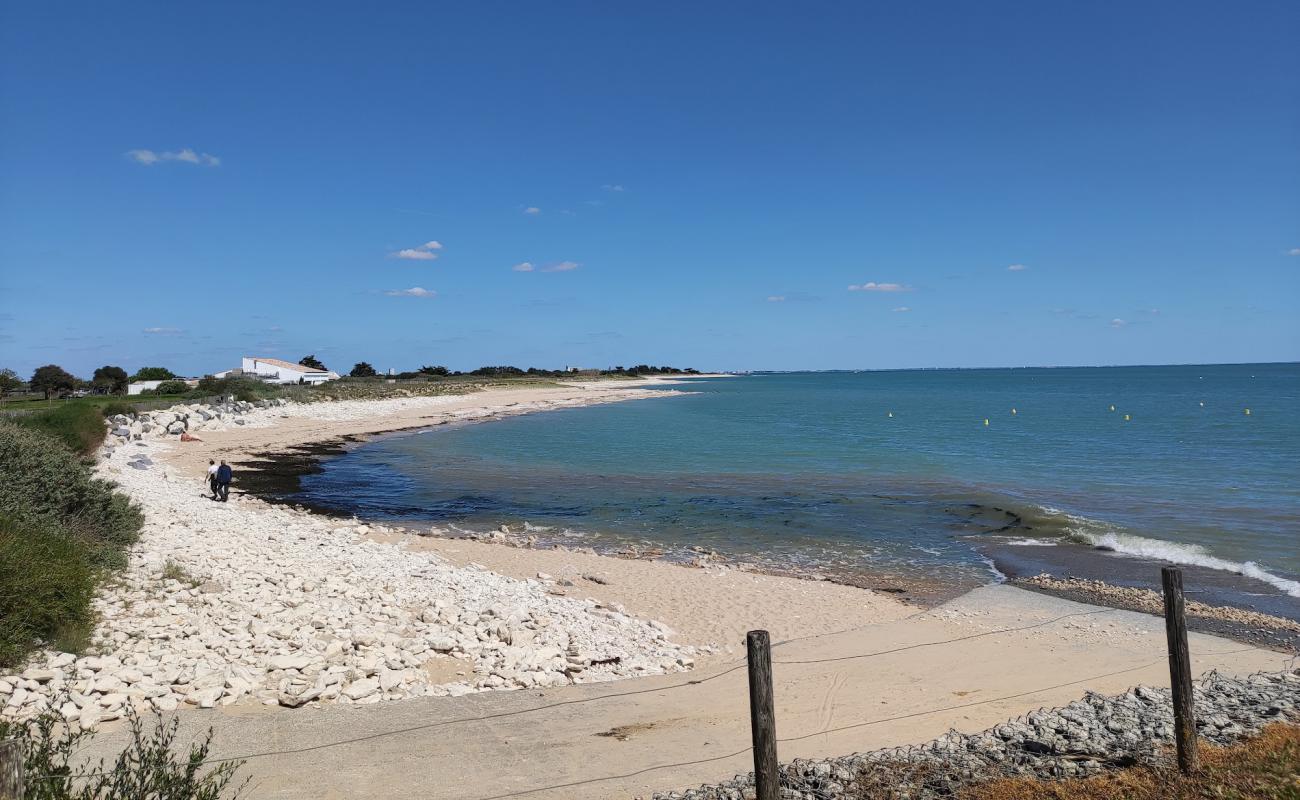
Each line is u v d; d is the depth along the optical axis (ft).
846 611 50.67
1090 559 64.59
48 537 38.88
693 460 135.95
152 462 113.39
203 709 28.22
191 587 42.70
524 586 53.67
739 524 81.76
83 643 31.60
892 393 448.24
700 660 40.63
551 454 146.51
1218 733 24.52
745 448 155.02
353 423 201.67
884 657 40.60
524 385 452.76
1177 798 19.67
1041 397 364.79
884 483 107.76
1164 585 21.53
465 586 51.93
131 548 49.44
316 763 24.61
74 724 25.67
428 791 23.25
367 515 87.10
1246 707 27.53
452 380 442.50
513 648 38.81
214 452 134.82
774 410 291.58
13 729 19.08
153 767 19.35
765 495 99.35
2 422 57.31
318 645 35.81
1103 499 91.71
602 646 40.96
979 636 44.62
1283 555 63.72
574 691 33.45
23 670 28.37
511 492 103.04
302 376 340.39
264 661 32.78
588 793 23.52
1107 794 20.17
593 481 112.57
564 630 43.06
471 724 28.73
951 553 68.08
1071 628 46.16
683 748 27.20
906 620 48.42
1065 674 37.60
